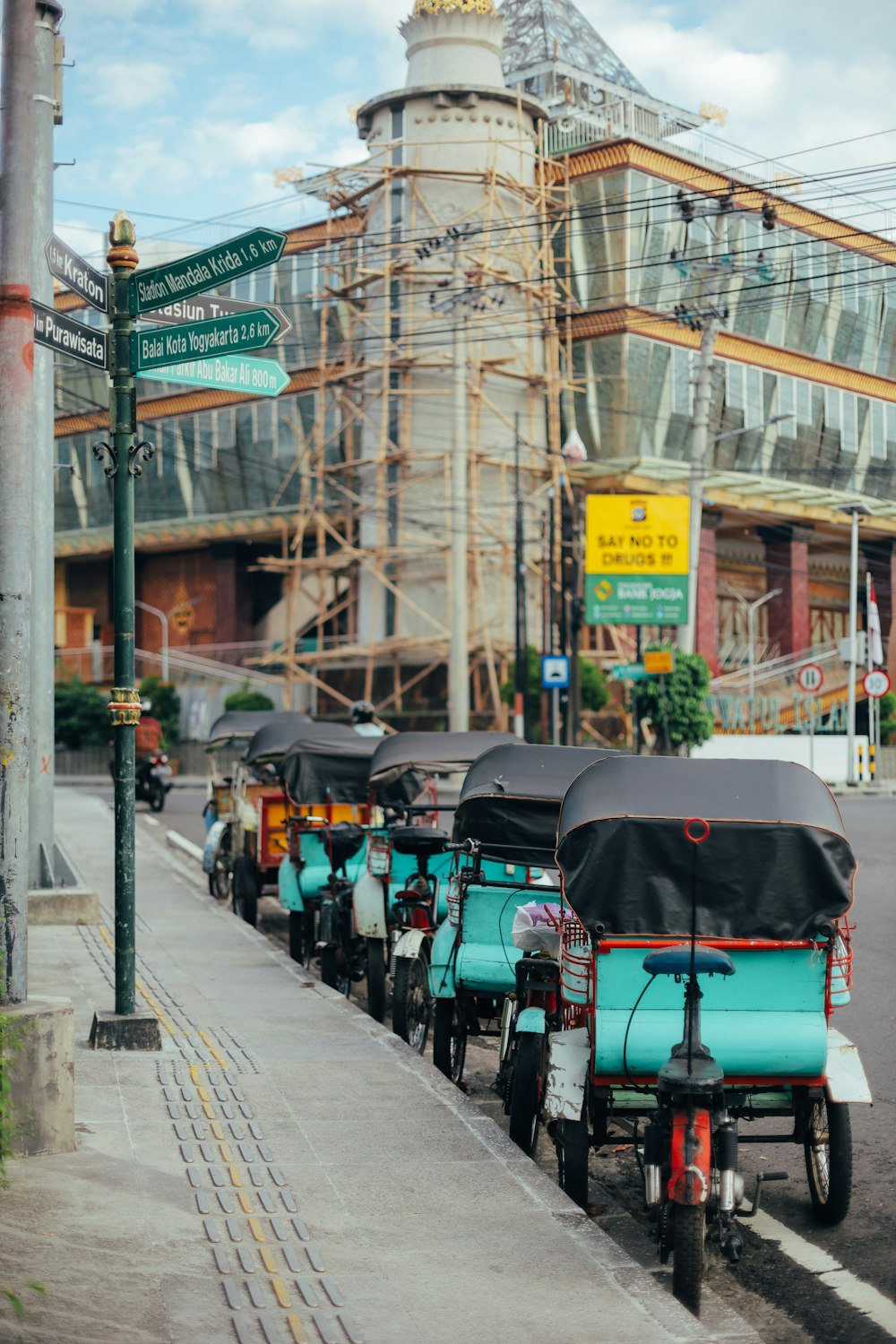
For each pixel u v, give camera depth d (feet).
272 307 33.14
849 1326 22.36
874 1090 36.19
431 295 191.93
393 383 223.71
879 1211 27.78
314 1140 28.50
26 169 30.35
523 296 221.66
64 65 58.54
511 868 36.35
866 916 65.46
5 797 28.68
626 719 207.41
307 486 237.25
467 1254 22.52
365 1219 23.99
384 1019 44.16
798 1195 29.07
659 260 229.25
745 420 250.57
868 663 201.77
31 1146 26.61
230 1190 25.25
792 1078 25.41
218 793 74.84
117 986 36.76
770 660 260.62
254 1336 19.11
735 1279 24.50
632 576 163.73
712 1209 23.56
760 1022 25.08
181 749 240.94
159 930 58.59
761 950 25.04
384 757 47.57
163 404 279.90
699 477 161.07
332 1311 20.08
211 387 35.96
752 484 246.47
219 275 33.91
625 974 25.16
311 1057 35.76
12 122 30.32
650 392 234.99
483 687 219.41
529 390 225.97
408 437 219.82
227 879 71.20
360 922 44.19
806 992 25.23
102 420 290.35
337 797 55.11
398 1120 30.07
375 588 230.27
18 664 29.12
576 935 26.86
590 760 36.86
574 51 261.65
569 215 229.86
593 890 25.23
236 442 272.31
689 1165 22.04
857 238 232.12
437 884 42.22
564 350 234.38
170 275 34.91
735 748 190.19
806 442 261.85
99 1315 19.47
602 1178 30.50
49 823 61.72
